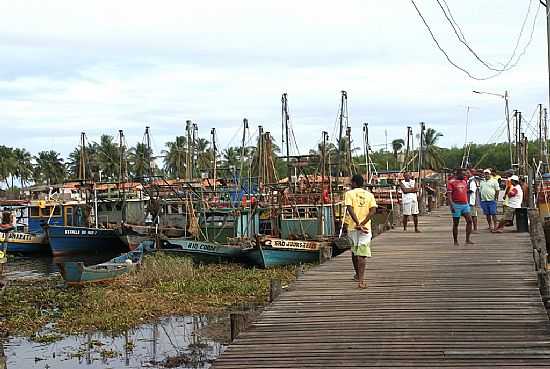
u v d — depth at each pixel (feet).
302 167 120.06
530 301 34.24
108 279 80.43
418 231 73.46
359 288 39.40
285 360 25.49
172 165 239.30
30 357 50.19
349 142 138.41
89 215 141.49
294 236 104.63
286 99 132.26
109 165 253.65
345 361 25.14
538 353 25.32
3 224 116.47
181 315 63.41
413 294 37.01
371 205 39.52
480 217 94.73
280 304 35.58
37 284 86.89
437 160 268.62
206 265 94.89
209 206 122.72
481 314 31.78
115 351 51.31
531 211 66.39
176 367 46.93
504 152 252.01
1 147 295.07
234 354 26.43
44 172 314.14
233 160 200.95
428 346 26.73
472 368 23.82
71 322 61.05
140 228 123.95
